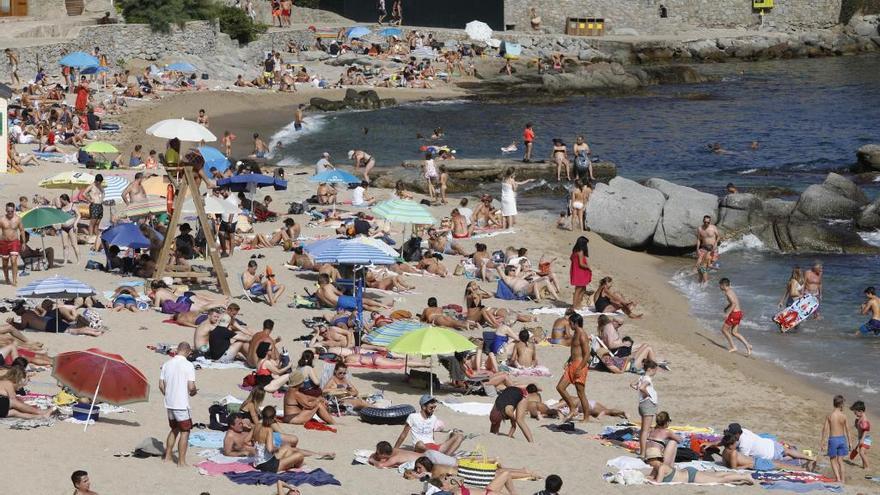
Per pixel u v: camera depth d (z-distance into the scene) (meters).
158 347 48.47
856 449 42.97
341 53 154.38
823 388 51.56
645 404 40.78
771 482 39.28
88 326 50.28
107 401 36.97
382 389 47.44
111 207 69.44
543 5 184.62
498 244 73.50
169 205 61.84
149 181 69.50
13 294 54.69
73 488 33.44
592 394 48.91
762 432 45.47
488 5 181.62
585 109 134.12
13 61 117.00
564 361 52.38
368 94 130.62
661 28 189.50
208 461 36.72
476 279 65.94
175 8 137.75
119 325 51.47
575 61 165.25
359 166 95.50
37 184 79.75
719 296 66.75
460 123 122.25
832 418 41.03
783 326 59.62
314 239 70.00
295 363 48.19
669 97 144.25
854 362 54.88
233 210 62.59
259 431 36.47
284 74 134.88
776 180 95.38
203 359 47.75
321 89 137.00
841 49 188.12
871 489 40.34
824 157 105.44
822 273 70.31
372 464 37.97
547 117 127.62
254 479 35.31
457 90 145.75
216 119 117.94
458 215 74.50
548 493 33.84
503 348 51.31
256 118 120.50
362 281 54.72
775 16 194.00
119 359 37.59
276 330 53.03
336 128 117.06
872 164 97.06
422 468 36.59
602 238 77.06
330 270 60.34
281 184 74.75
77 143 97.62
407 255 68.12
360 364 50.22
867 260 73.25
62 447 36.69
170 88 126.62
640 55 175.12
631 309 60.50
